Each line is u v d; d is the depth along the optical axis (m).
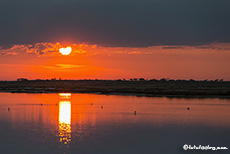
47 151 42.94
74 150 43.66
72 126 61.09
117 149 44.53
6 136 51.50
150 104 105.88
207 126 62.25
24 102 113.31
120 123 65.25
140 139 50.50
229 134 54.59
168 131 56.94
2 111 85.12
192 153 42.81
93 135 52.88
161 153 43.00
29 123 64.19
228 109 91.06
